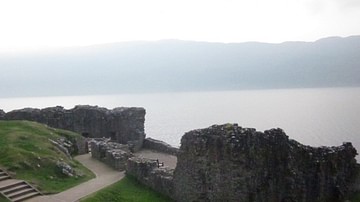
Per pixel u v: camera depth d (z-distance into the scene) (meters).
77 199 34.62
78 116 62.00
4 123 51.03
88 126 62.44
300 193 35.81
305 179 36.47
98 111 62.62
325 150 38.47
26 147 43.19
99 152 50.25
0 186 35.00
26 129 49.62
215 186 34.75
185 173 36.69
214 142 34.75
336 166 38.69
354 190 40.19
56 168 40.62
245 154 33.94
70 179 40.00
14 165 38.69
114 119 62.34
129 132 61.75
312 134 152.00
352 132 152.88
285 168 35.28
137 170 41.50
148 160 42.47
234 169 33.94
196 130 36.59
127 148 52.50
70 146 51.81
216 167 34.62
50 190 36.44
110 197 36.22
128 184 40.47
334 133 152.38
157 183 39.47
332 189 38.22
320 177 37.22
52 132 52.28
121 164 45.44
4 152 41.19
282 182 35.19
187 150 36.56
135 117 61.88
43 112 60.62
